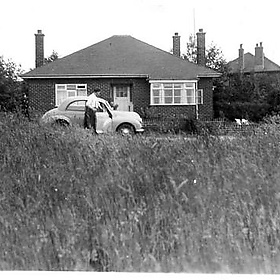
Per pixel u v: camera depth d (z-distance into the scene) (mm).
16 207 6238
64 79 37125
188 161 7750
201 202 6156
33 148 8445
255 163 7656
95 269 5277
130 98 37594
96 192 6566
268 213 6008
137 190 6629
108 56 38531
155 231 5609
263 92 37688
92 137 9609
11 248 5449
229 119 38562
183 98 36688
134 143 9000
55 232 5570
